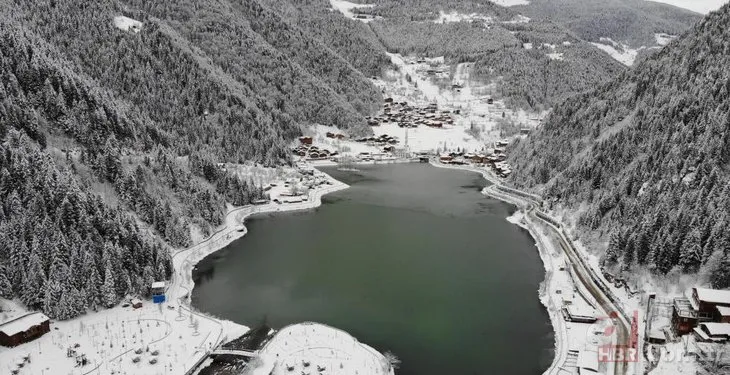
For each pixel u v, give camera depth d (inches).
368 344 3472.0
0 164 4362.7
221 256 5078.7
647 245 4119.1
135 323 3612.2
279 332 3538.4
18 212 4037.9
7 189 4205.2
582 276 4429.1
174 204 5467.5
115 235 4276.6
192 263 4817.9
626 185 5157.5
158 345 3336.6
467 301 4124.0
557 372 3105.3
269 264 4869.6
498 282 4500.5
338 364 3169.3
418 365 3235.7
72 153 5255.9
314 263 4906.5
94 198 4461.1
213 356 3297.2
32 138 5017.2
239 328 3629.4
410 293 4256.9
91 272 3804.1
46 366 3068.4
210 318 3713.1
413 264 4904.0
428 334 3609.7
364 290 4306.1
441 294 4247.0
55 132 5442.9
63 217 4138.8
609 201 5191.9
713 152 4694.9
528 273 4709.6
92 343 3336.6
